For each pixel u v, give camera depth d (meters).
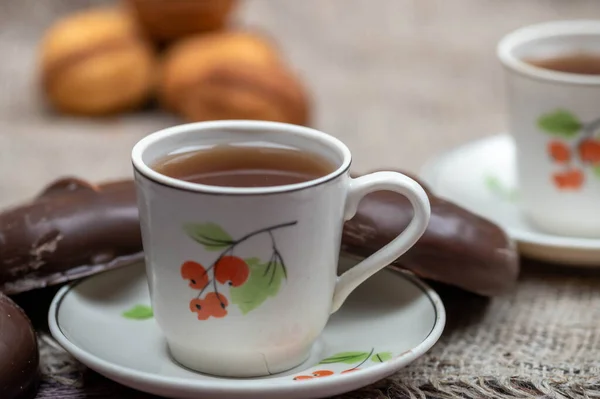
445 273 0.51
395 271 0.52
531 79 0.57
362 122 0.76
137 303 0.52
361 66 0.89
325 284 0.48
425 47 0.94
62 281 0.50
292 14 1.01
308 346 0.49
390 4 1.05
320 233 0.47
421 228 0.48
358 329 0.51
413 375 0.50
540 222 0.59
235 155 0.49
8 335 0.47
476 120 0.76
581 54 0.60
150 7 0.76
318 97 0.81
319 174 0.48
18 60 0.89
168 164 0.48
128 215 0.51
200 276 0.46
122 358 0.48
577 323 0.54
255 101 0.70
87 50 0.75
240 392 0.45
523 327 0.53
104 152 0.71
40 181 0.67
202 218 0.46
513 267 0.52
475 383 0.49
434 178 0.61
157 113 0.78
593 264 0.57
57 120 0.76
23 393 0.47
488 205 0.61
